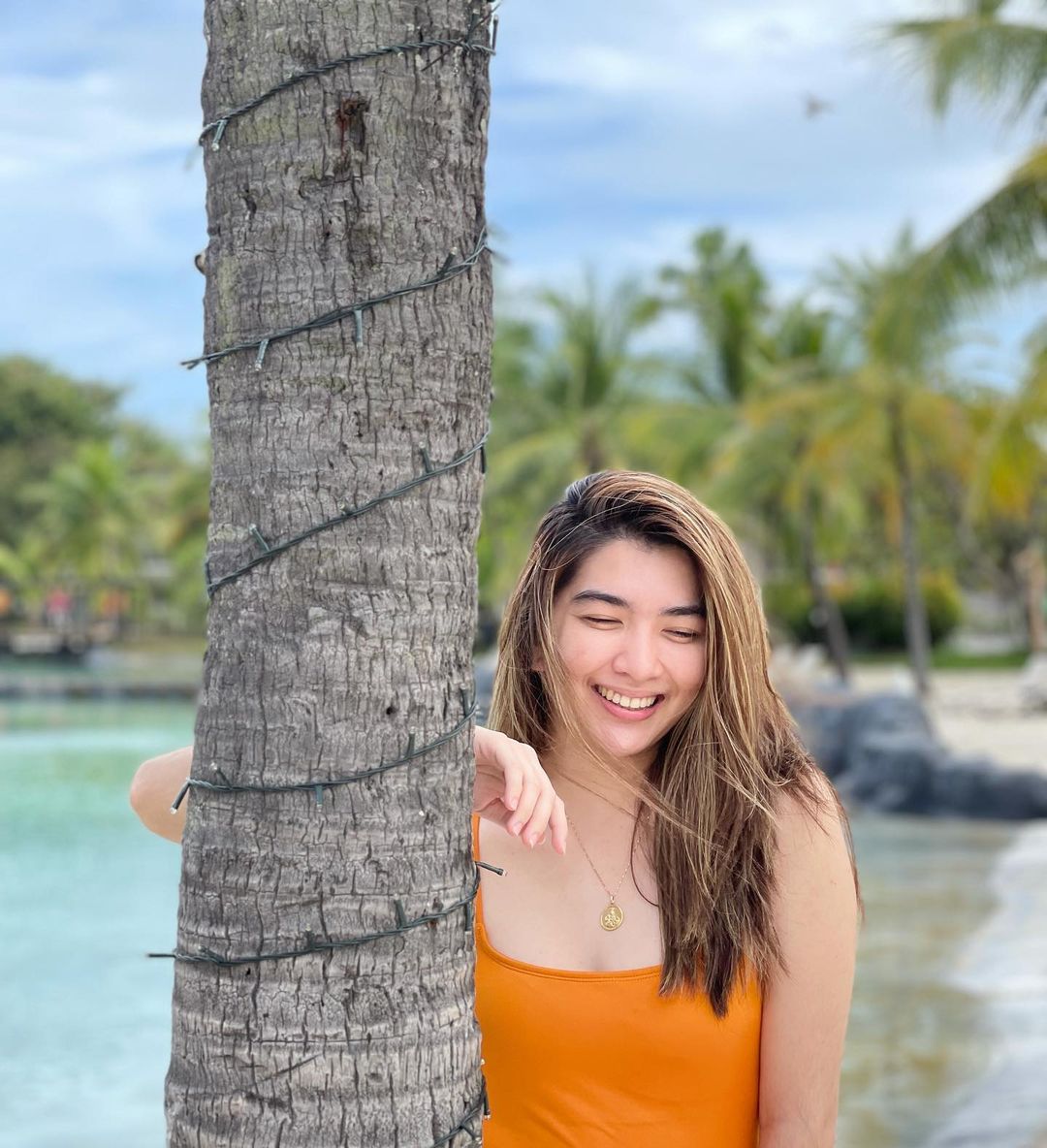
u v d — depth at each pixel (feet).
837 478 77.56
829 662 114.21
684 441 85.30
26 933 30.73
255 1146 4.95
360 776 4.99
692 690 6.76
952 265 45.80
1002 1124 16.26
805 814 6.69
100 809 50.31
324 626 4.97
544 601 6.79
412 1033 5.08
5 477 173.58
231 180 5.02
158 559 170.81
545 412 92.48
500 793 6.12
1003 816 45.42
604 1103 6.57
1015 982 23.59
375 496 4.99
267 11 4.94
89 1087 20.51
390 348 4.98
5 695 102.63
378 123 4.95
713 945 6.54
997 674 111.04
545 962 6.79
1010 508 59.88
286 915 4.97
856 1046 20.12
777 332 90.68
